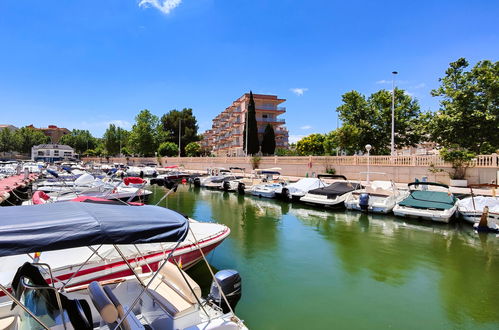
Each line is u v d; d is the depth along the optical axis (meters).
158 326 3.94
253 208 16.66
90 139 102.44
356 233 11.22
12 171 32.22
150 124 67.44
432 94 24.61
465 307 5.76
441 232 11.37
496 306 5.80
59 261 5.43
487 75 21.91
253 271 7.44
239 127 64.44
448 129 22.89
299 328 4.99
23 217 2.68
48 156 78.38
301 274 7.29
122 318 3.13
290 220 13.53
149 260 5.85
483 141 22.78
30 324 3.16
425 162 23.20
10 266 5.23
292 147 77.88
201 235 7.55
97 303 3.04
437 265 7.99
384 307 5.73
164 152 65.19
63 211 2.97
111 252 5.78
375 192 15.62
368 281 6.94
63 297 3.18
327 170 30.28
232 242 9.91
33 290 3.18
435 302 5.95
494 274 7.39
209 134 95.75
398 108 30.47
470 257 8.62
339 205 15.84
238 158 42.62
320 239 10.39
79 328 3.05
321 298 6.07
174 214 3.45
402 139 31.70
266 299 6.01
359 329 4.98
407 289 6.55
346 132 30.20
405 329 5.00
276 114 63.78
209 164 49.34
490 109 22.34
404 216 13.69
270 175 26.08
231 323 3.85
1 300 4.46
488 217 11.39
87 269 5.24
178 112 77.44
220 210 16.06
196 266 7.63
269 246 9.50
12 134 84.12
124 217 2.93
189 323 3.81
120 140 84.56
